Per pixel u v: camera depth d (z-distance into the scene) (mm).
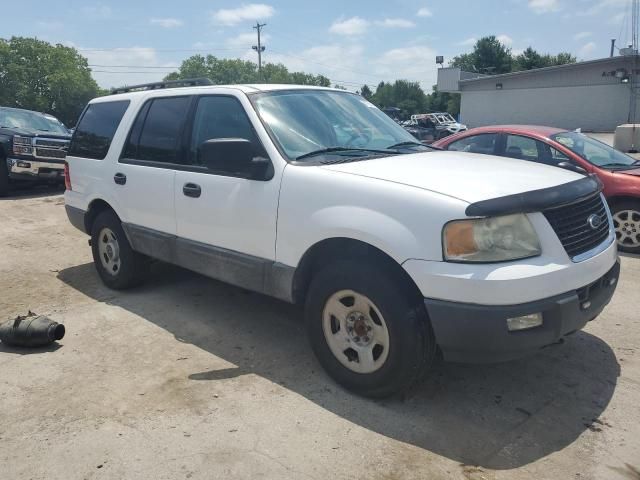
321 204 3467
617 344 4246
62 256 7090
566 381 3697
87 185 5578
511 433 3131
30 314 4430
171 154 4648
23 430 3203
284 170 3717
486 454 2945
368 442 3049
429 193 3084
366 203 3266
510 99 41938
